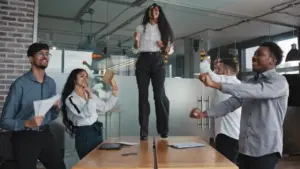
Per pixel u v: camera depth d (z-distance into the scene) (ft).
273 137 5.79
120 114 17.44
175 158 5.27
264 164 5.82
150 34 8.59
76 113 8.36
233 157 8.65
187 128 19.11
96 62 18.60
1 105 13.66
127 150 6.23
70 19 19.35
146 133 8.37
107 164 4.75
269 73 6.14
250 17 23.68
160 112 8.66
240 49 29.27
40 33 17.53
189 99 19.45
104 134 16.92
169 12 21.81
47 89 7.93
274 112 5.90
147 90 8.63
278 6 21.31
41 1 17.51
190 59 26.45
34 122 6.70
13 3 14.17
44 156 7.78
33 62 7.61
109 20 20.90
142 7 19.95
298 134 20.59
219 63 10.17
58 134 14.98
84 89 8.96
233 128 8.66
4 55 13.84
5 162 8.37
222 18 23.57
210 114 7.07
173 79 19.25
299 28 26.30
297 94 19.81
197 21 23.95
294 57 22.90
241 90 5.55
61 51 17.17
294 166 18.35
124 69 19.07
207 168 4.56
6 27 13.96
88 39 19.97
